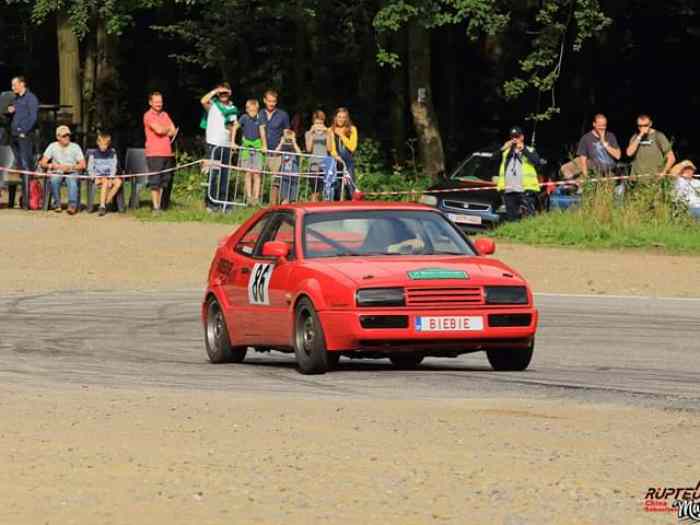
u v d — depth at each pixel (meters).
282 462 26.12
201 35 124.94
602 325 54.38
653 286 68.00
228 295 43.75
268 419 30.91
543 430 29.42
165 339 50.88
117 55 137.50
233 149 90.81
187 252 78.00
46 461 26.33
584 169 87.31
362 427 29.78
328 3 118.56
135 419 31.05
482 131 135.75
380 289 37.88
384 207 42.44
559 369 41.59
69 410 32.44
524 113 134.12
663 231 82.38
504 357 40.47
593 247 81.25
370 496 23.47
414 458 26.47
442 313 37.97
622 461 26.25
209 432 29.28
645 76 135.00
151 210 92.12
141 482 24.53
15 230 84.00
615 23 132.12
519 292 38.88
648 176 86.19
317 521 21.88
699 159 133.38
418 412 31.81
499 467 25.67
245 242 44.00
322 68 128.12
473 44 136.38
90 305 60.69
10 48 150.88
